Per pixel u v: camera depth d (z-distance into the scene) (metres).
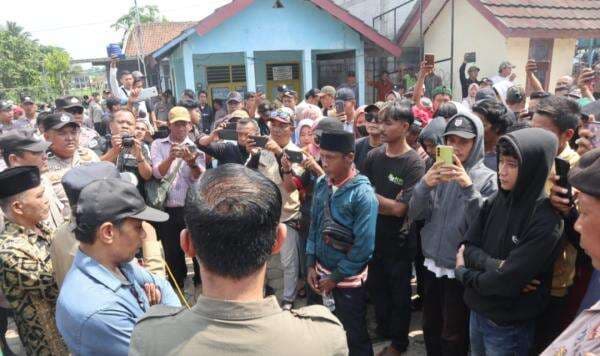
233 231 1.02
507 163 2.02
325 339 1.08
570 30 8.77
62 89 49.97
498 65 8.98
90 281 1.62
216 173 1.15
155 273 2.26
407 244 3.11
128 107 5.76
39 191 2.24
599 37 9.30
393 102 3.11
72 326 1.55
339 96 5.73
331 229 2.62
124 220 1.68
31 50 47.47
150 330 1.10
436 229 2.69
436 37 10.62
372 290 3.36
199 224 1.04
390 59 12.79
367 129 3.80
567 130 2.53
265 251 1.09
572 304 2.26
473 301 2.20
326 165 2.63
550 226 1.90
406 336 3.20
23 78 45.34
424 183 2.56
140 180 4.09
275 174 3.86
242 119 4.08
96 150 5.92
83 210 1.65
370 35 10.63
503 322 2.10
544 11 8.95
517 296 2.03
